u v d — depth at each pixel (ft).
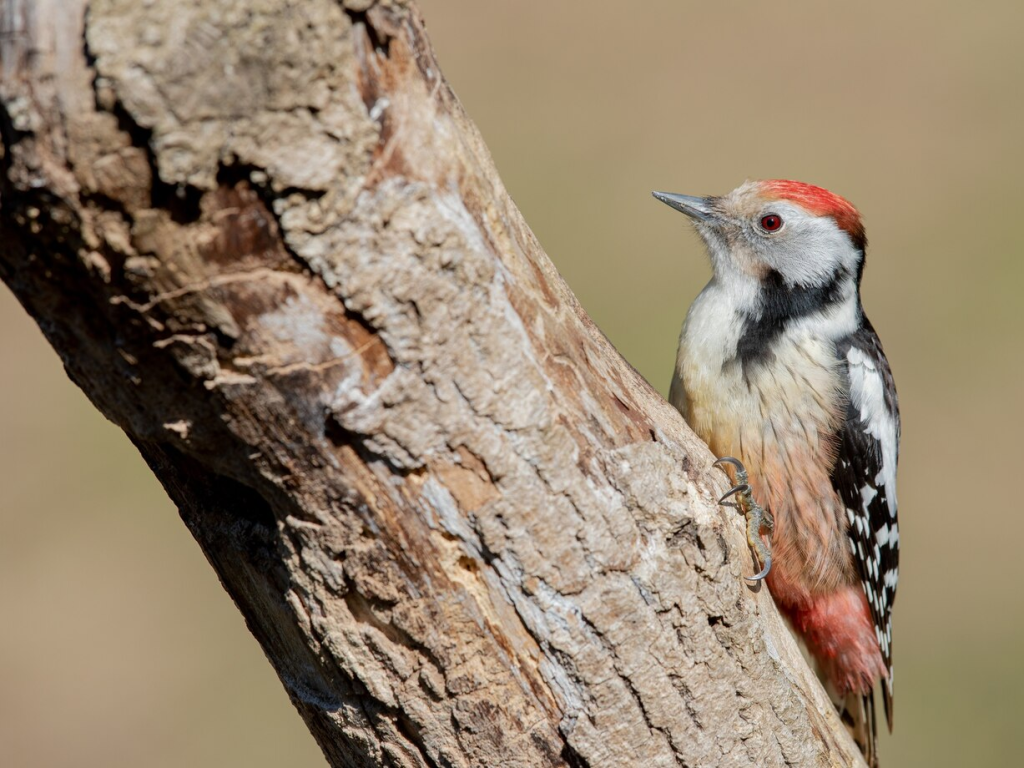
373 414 16.11
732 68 80.74
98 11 13.55
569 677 17.97
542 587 17.57
